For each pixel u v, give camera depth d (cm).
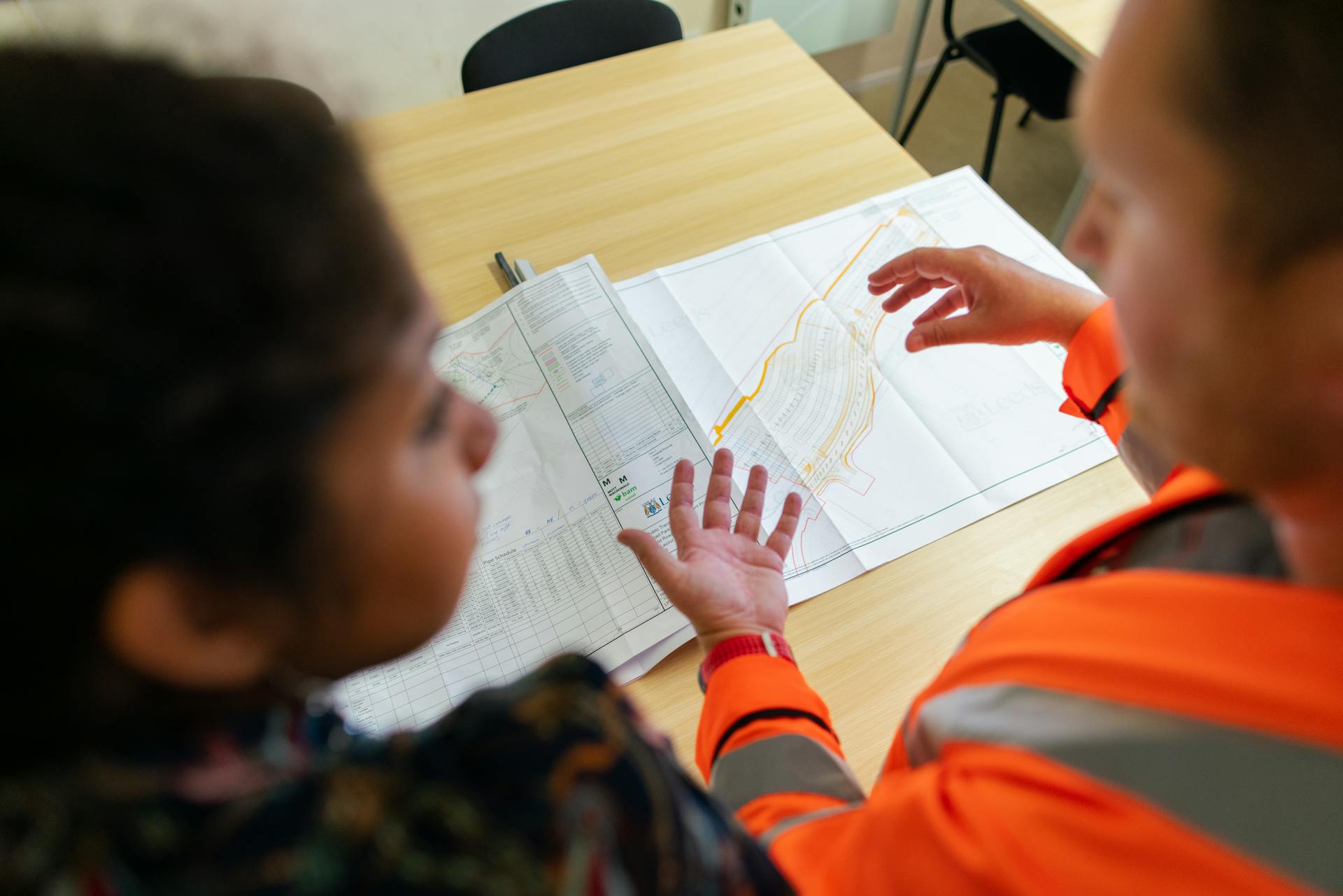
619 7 128
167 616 18
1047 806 28
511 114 111
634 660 64
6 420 15
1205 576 28
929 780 33
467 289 91
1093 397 63
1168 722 26
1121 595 31
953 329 68
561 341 84
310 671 25
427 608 26
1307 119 18
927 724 38
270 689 24
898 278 74
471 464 30
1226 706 25
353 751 23
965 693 36
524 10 198
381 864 20
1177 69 20
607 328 85
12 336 15
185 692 21
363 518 21
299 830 20
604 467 75
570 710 24
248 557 19
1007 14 246
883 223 96
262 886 19
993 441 77
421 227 97
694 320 87
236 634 20
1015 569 69
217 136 17
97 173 16
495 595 68
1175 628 28
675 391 80
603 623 66
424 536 24
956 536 71
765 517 72
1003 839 28
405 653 27
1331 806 24
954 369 82
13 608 17
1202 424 25
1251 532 35
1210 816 25
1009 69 178
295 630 22
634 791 24
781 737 47
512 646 65
